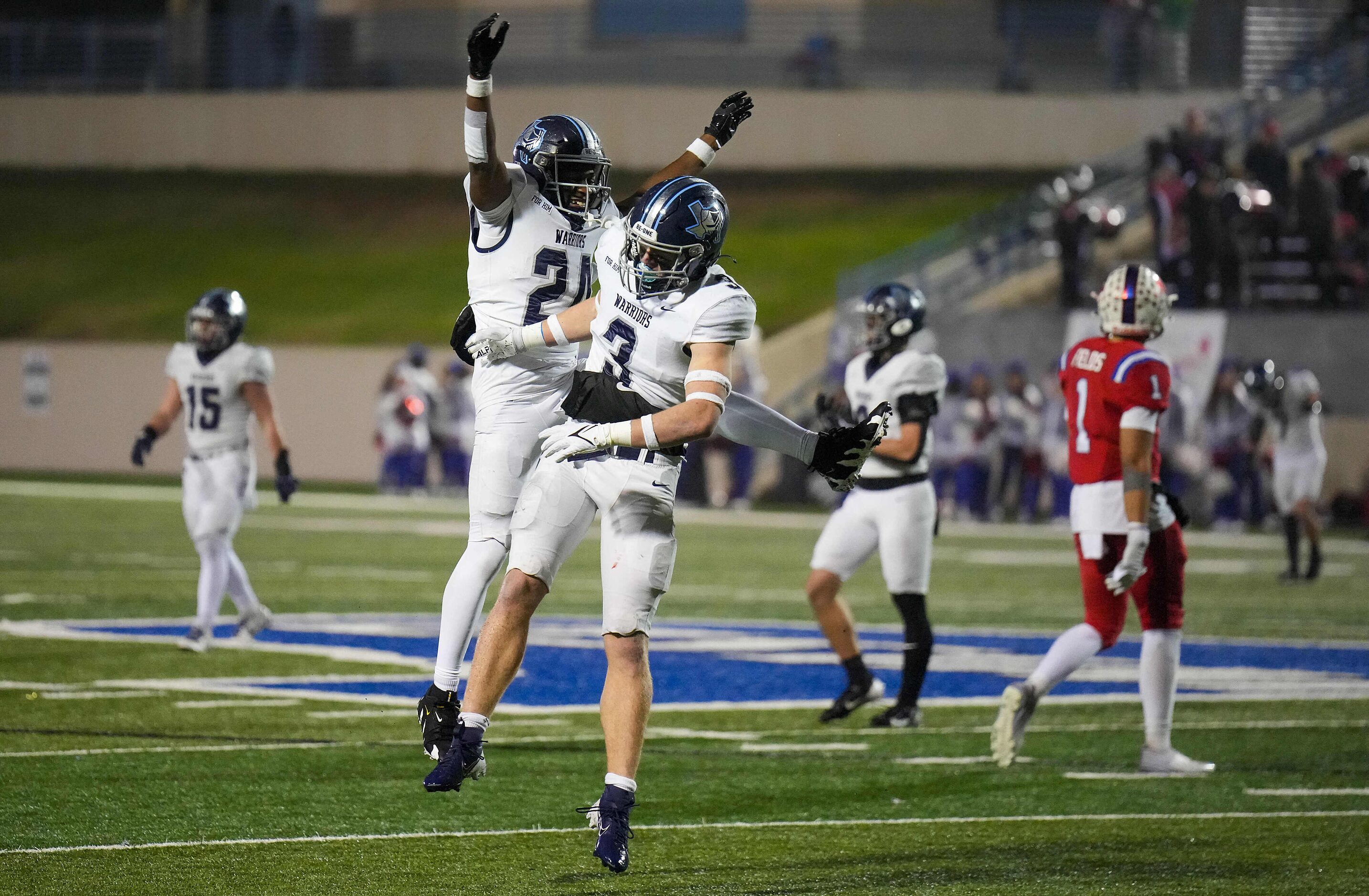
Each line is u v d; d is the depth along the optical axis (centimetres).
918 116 12338
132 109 13375
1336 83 10519
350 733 2575
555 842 1952
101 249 12031
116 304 11169
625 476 1806
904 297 2805
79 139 13450
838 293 9256
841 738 2684
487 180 2108
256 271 11519
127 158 13375
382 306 10725
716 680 3250
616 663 1803
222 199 12744
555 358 2189
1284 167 8531
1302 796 2283
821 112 12431
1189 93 11894
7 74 13750
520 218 2159
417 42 13238
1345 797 2278
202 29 13588
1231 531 7338
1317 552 5297
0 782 2186
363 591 4581
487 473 2161
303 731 2581
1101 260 9538
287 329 10525
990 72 12525
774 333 9988
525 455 2169
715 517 7594
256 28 13500
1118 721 2866
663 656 3562
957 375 7800
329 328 10469
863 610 4462
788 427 1927
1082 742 2675
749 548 6122
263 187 12888
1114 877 1842
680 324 1791
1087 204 8838
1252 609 4575
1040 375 8225
